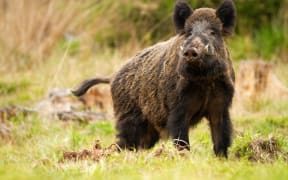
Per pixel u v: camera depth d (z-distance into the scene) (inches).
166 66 773.3
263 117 1051.3
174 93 759.1
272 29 1599.4
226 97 753.6
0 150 915.4
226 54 744.3
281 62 1508.4
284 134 916.0
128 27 1571.1
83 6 1551.4
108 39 1581.0
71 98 1186.0
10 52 1472.7
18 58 1467.8
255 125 990.4
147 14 1549.0
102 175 628.4
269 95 1168.8
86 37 1534.2
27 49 1482.5
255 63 1172.5
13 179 571.5
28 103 1240.2
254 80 1163.9
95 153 748.0
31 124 1045.8
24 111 1102.4
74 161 740.0
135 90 846.5
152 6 1535.4
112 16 1565.0
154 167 666.8
